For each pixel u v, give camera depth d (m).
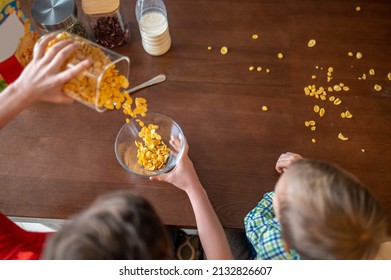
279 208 0.68
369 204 0.61
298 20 1.13
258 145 0.95
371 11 1.14
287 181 0.67
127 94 0.92
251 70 1.05
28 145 0.95
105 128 0.97
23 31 0.89
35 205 0.88
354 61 1.06
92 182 0.91
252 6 1.16
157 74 1.05
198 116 0.99
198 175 0.92
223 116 0.99
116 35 1.06
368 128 0.97
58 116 0.99
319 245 0.61
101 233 0.49
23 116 0.99
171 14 1.14
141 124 0.96
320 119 0.98
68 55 0.70
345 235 0.60
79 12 1.12
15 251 0.76
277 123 0.98
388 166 0.92
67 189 0.90
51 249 0.51
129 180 0.90
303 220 0.62
